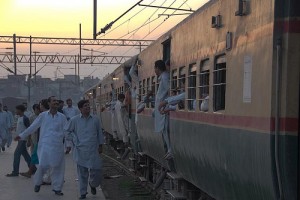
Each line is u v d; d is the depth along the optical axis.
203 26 6.62
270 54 4.09
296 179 3.88
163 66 9.24
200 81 6.75
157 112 9.28
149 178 12.99
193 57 7.17
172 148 8.69
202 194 7.53
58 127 10.41
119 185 12.68
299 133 3.87
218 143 5.76
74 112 18.31
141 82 13.14
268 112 4.08
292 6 3.89
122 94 17.77
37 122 10.48
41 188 11.32
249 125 4.61
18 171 13.26
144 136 12.24
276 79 3.96
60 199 10.01
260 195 4.36
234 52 5.19
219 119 5.71
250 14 4.70
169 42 9.59
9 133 22.59
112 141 24.55
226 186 5.56
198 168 6.93
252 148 4.51
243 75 4.86
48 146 10.32
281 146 3.92
